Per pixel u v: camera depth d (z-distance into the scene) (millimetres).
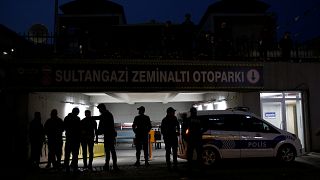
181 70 14461
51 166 12992
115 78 14148
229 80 14680
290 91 15492
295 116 16344
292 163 12375
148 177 10211
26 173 11133
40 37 15109
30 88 13664
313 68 15555
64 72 13953
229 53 15500
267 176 10281
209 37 15555
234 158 11961
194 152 11844
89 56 14453
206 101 20453
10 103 13508
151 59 14539
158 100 22438
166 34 15703
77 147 10586
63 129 11531
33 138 11977
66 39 15258
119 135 23266
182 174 10633
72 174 10820
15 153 13195
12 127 13234
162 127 11391
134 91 14219
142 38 19109
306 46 16391
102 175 10594
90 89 14000
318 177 10062
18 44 15031
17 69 13703
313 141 15398
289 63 15359
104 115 11312
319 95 15539
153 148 20953
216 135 11961
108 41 17719
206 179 9898
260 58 15359
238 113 12406
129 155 17078
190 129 10945
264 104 15969
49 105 15273
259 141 12156
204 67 14602
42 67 13844
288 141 12375
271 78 15102
